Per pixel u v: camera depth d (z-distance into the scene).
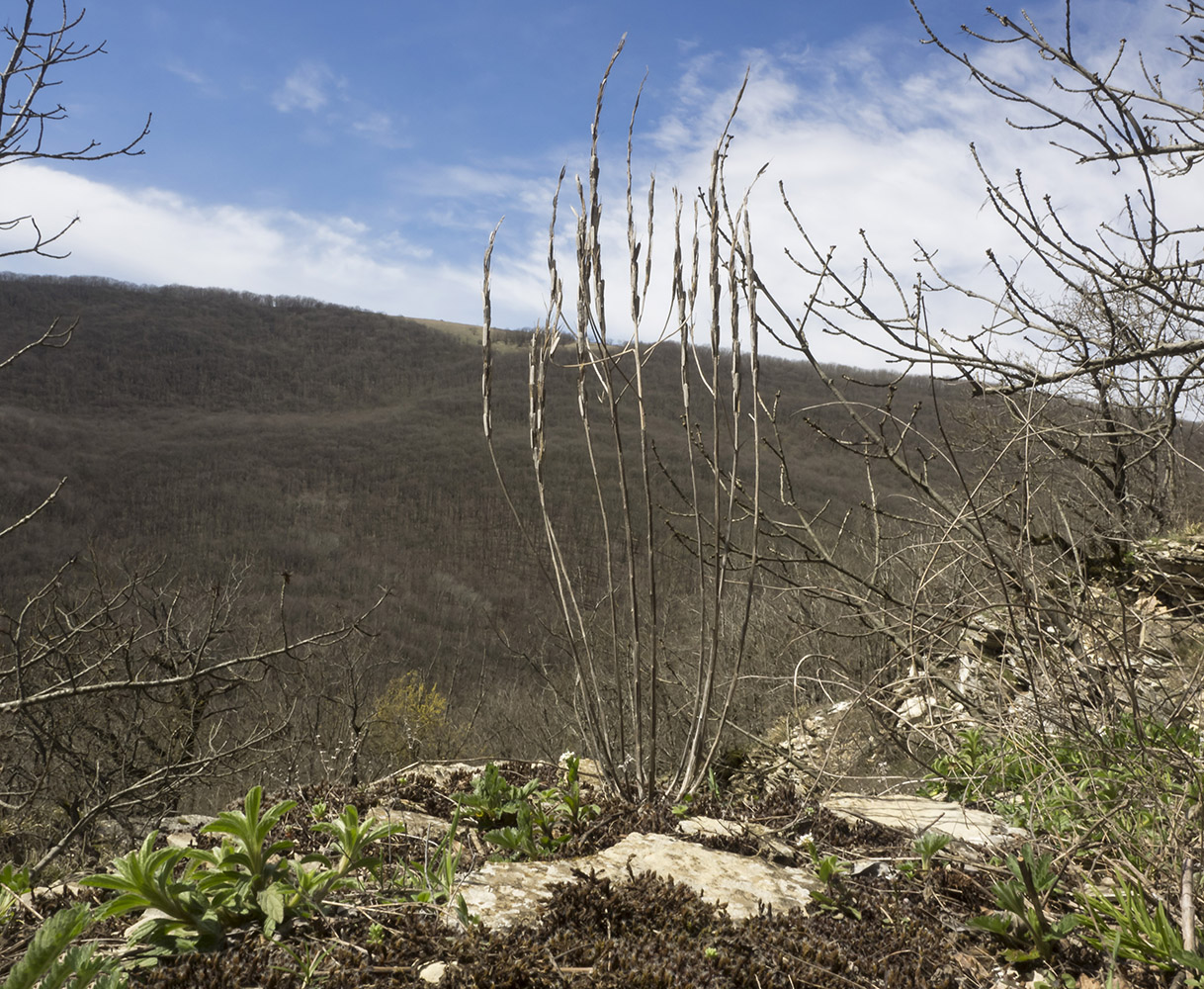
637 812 2.74
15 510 49.66
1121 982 1.69
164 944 1.68
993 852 2.42
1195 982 1.63
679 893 1.98
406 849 2.34
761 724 7.61
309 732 8.63
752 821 2.68
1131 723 2.89
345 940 1.75
